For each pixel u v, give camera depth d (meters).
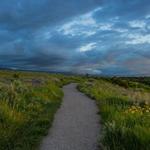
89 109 16.61
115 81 75.88
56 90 26.84
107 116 12.66
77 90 35.25
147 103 15.37
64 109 16.44
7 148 8.04
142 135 7.89
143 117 10.55
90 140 9.52
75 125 11.87
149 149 7.21
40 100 17.05
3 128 9.35
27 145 8.45
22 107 13.41
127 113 11.86
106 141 8.40
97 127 11.52
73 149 8.55
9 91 14.52
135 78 122.25
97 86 36.44
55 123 12.18
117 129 8.68
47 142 9.23
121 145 7.75
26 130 9.91
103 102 17.77
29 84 22.95
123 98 18.66
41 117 12.41
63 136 10.02
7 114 10.45
